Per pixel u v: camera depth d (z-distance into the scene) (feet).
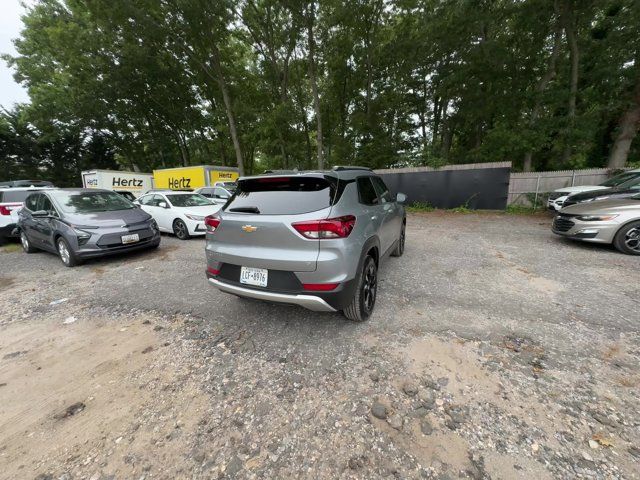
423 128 73.82
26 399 7.43
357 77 66.03
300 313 11.41
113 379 8.10
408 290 13.30
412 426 6.25
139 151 93.76
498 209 40.09
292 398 7.19
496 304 11.66
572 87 40.93
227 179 59.62
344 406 6.88
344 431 6.21
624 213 17.19
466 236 24.76
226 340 9.80
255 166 137.69
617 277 13.99
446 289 13.32
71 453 5.90
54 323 11.46
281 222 8.53
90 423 6.63
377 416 6.55
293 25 54.29
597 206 18.44
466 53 44.45
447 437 5.95
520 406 6.63
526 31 42.09
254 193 9.96
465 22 41.65
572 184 37.81
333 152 73.41
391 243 14.92
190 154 99.86
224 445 5.99
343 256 8.54
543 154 48.52
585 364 7.94
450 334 9.61
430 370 7.95
